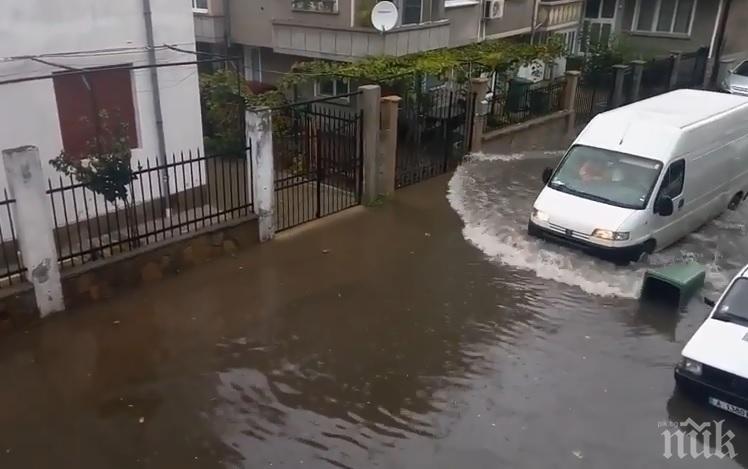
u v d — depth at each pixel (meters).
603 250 10.20
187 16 10.70
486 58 16.14
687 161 10.95
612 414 7.12
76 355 7.79
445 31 18.11
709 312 9.21
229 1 18.94
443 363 7.95
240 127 13.93
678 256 10.95
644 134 10.95
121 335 8.21
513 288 9.72
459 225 11.87
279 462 6.36
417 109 14.11
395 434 6.77
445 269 10.23
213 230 10.02
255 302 9.09
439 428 6.86
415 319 8.85
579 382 7.65
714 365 7.04
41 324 8.32
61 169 8.61
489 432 6.82
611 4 26.00
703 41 24.50
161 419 6.87
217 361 7.82
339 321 8.73
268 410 7.06
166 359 7.81
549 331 8.68
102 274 8.86
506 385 7.57
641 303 9.41
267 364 7.81
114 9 9.78
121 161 8.84
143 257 9.25
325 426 6.86
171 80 10.77
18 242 8.19
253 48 19.53
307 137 12.05
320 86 16.42
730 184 12.62
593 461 6.44
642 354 8.23
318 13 17.42
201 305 8.95
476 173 14.77
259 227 10.68
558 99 18.34
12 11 8.73
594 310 9.20
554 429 6.88
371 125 12.02
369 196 12.55
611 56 22.44
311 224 11.63
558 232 10.65
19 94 9.07
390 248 10.88
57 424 6.75
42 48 9.15
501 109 16.86
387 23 15.90
